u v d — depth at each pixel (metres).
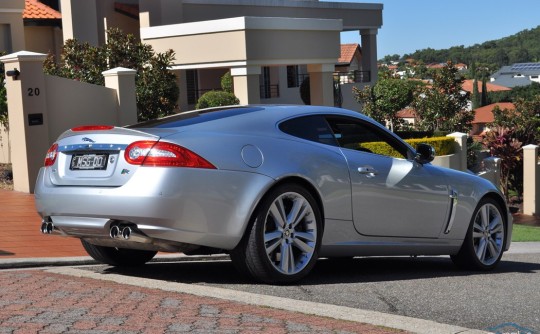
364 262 9.00
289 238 6.60
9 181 14.87
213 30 23.16
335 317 5.27
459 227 8.20
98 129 6.55
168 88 19.16
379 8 34.22
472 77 190.12
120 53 19.11
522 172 30.14
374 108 28.77
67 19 24.83
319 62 24.77
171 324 4.94
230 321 5.05
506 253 11.85
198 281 6.89
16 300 5.66
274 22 23.23
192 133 6.35
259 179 6.39
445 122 28.89
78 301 5.62
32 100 13.80
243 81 22.77
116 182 6.24
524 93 100.44
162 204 6.05
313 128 7.09
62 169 6.66
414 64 188.62
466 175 8.35
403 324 5.13
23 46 22.98
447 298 6.46
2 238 9.46
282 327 4.92
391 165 7.49
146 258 7.75
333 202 6.93
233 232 6.30
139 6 27.27
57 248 8.77
